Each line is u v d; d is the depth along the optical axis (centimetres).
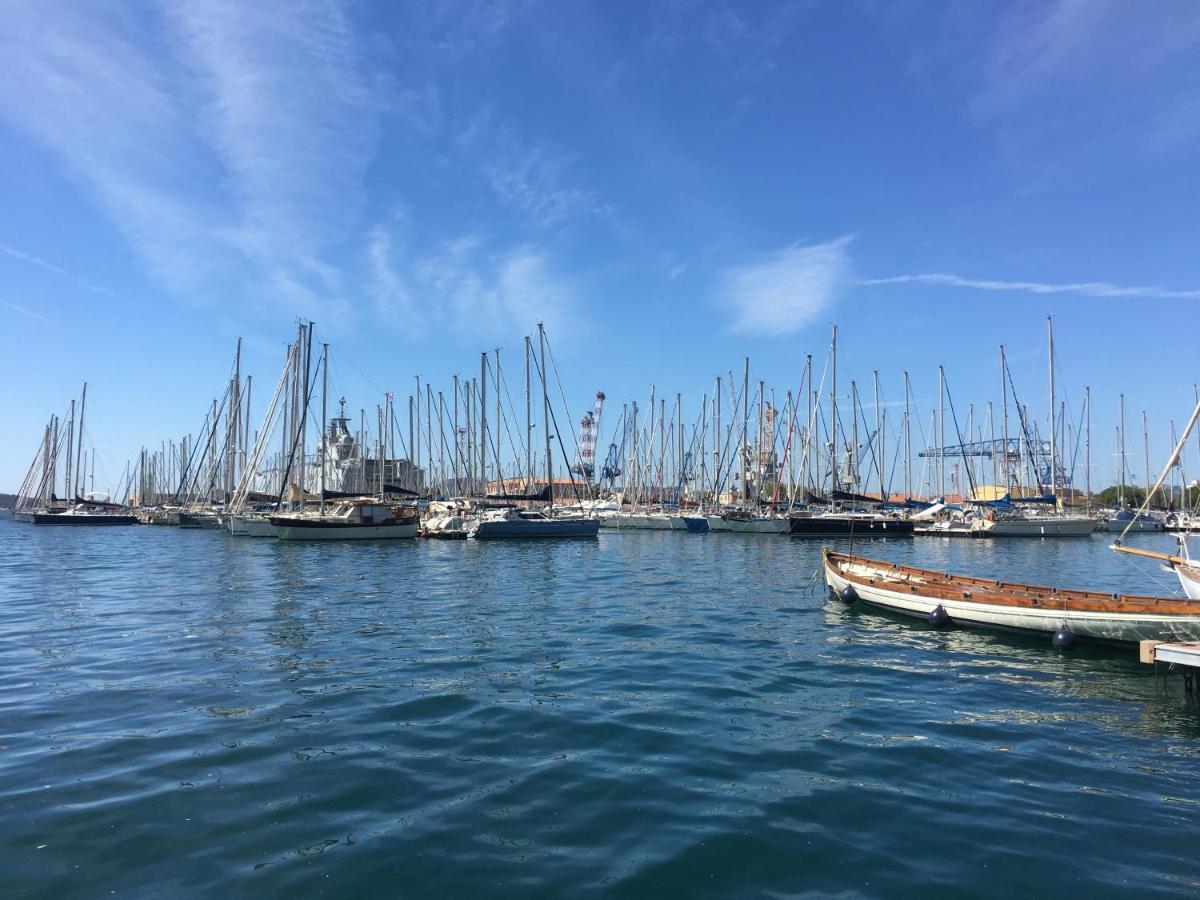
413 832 827
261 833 818
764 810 904
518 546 5769
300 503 6569
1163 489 8938
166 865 747
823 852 802
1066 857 801
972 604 2131
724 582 3381
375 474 8362
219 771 994
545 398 6925
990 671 1675
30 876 722
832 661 1752
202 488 9525
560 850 794
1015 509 7800
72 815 855
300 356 6619
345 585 3141
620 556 4922
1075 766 1084
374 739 1131
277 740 1120
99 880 717
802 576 3653
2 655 1688
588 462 14975
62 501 10662
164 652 1730
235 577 3419
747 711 1323
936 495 9200
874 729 1240
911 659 1788
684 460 9456
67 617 2222
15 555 4797
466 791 941
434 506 7356
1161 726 1281
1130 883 750
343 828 833
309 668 1584
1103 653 1866
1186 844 837
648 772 1020
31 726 1172
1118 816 909
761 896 713
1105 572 4153
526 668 1616
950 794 969
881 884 740
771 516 7112
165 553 4966
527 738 1149
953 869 772
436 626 2136
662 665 1670
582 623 2222
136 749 1073
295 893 700
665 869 758
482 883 724
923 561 4947
